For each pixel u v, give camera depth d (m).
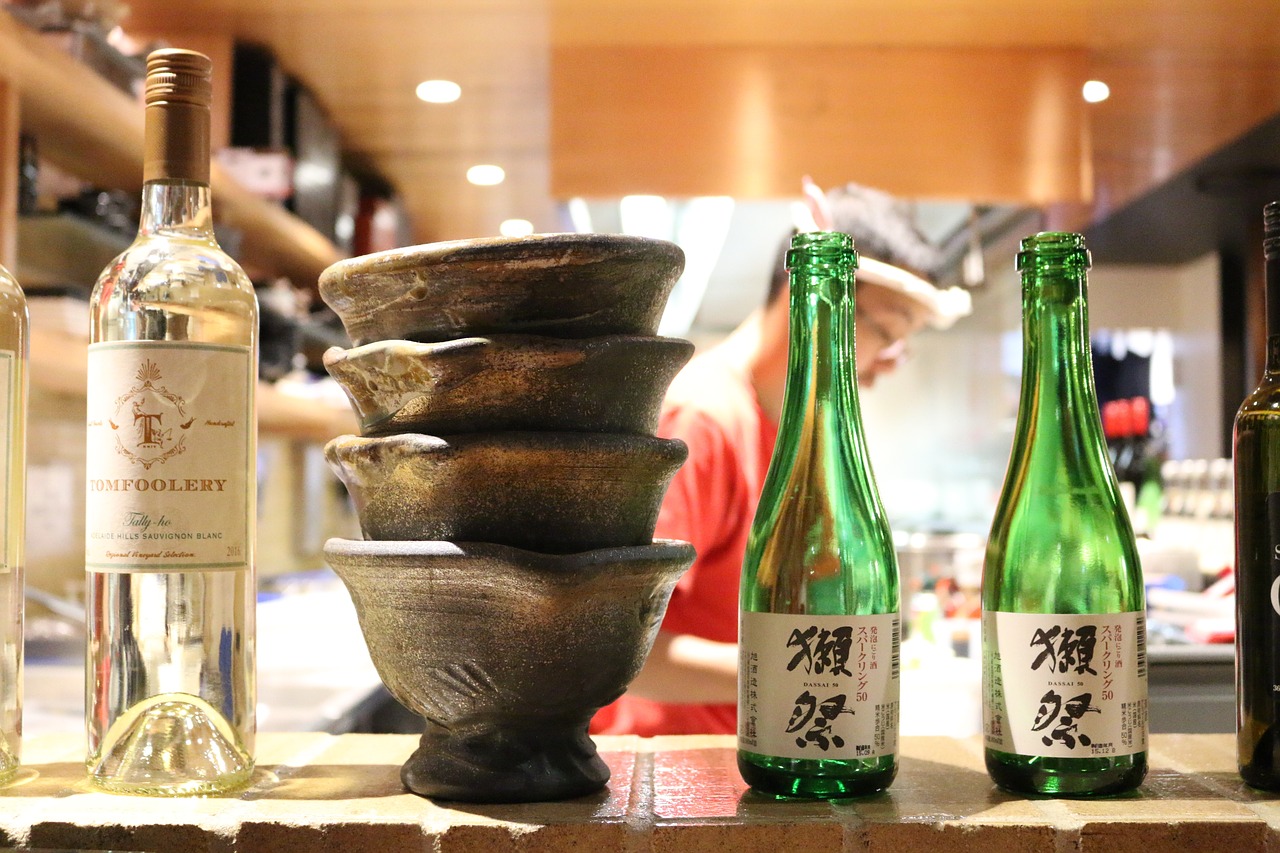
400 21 2.02
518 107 2.43
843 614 0.56
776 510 0.59
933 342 5.46
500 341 0.48
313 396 2.86
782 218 3.60
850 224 1.47
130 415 0.54
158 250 0.61
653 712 1.35
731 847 0.49
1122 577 0.59
